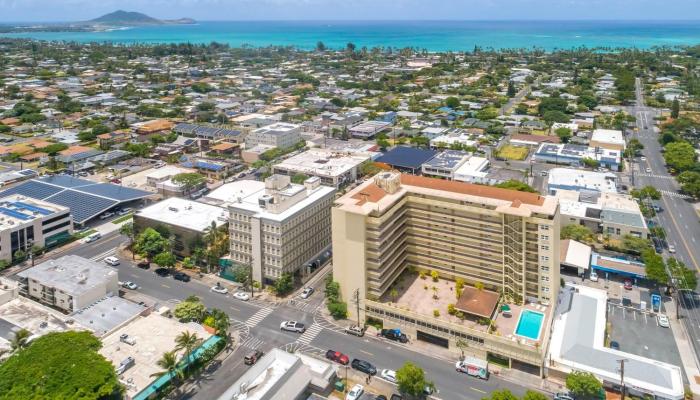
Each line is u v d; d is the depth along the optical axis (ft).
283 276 602.85
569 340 484.33
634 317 553.23
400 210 562.66
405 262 593.42
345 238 525.75
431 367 477.36
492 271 550.36
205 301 591.37
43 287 560.61
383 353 498.28
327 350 502.38
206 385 453.17
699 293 599.57
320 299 595.88
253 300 594.24
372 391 447.01
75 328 493.36
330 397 425.28
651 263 604.90
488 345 476.13
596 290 577.84
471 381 457.68
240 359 490.08
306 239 647.56
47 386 387.14
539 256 511.81
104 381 398.42
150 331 496.23
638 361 453.17
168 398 434.30
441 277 581.53
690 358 485.97
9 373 396.37
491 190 550.77
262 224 602.44
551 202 522.88
